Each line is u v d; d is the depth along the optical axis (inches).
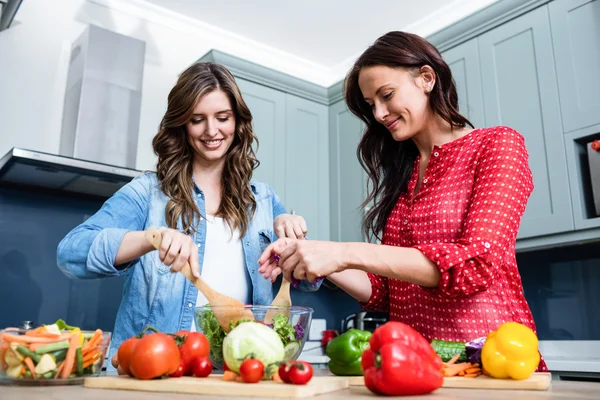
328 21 114.4
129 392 30.1
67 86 93.7
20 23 93.1
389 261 36.2
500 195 37.9
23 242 84.7
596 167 76.5
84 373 34.5
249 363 30.8
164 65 110.0
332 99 124.7
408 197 49.3
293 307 40.4
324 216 119.8
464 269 34.8
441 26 111.7
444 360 36.8
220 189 55.3
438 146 45.6
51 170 76.7
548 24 85.5
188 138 53.2
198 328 40.6
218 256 52.1
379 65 45.0
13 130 89.2
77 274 42.9
